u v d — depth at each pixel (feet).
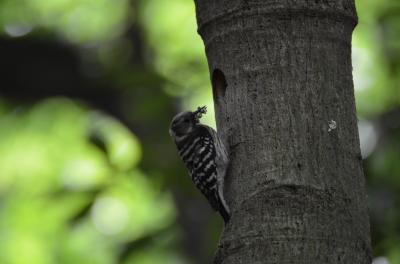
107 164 40.98
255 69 26.00
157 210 58.90
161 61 62.64
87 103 62.59
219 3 26.78
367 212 25.03
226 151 26.40
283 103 25.53
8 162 64.69
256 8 26.11
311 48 25.67
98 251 60.59
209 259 40.93
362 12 55.47
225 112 26.78
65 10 67.05
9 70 62.59
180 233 52.80
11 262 60.75
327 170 24.85
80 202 40.55
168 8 65.51
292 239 23.89
